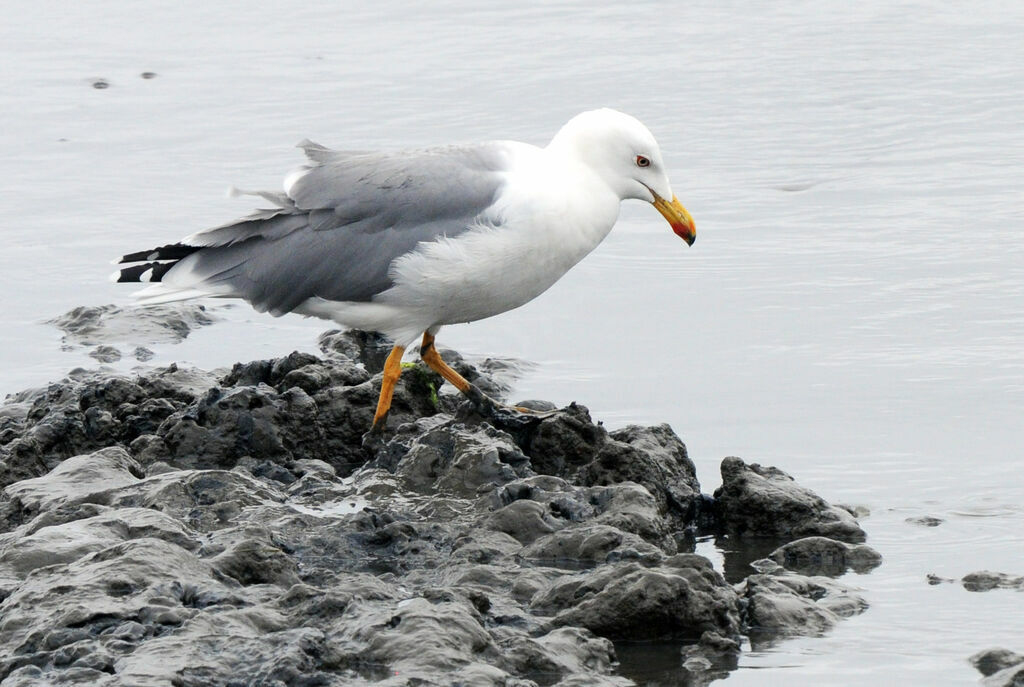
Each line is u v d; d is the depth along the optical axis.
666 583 10.75
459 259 13.92
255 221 14.43
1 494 13.38
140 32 31.17
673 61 28.09
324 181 14.37
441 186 14.08
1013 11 30.59
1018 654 10.27
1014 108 25.31
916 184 22.44
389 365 14.52
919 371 16.56
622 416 15.77
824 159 23.52
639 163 14.73
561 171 14.46
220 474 13.12
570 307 18.97
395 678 9.46
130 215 22.22
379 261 14.03
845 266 19.70
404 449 14.08
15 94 27.61
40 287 19.95
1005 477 14.02
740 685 10.11
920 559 12.31
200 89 27.73
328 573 11.27
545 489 12.87
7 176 23.81
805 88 26.53
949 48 28.38
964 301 18.45
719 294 19.11
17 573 11.10
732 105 25.86
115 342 18.31
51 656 9.71
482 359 17.31
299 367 15.48
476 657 9.87
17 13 32.41
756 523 13.18
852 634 10.86
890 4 31.30
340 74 28.19
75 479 13.09
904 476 14.11
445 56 28.91
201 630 9.88
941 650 10.57
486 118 25.48
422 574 11.69
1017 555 12.31
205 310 19.58
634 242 20.98
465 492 13.19
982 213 21.22
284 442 14.33
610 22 30.73
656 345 17.73
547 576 11.43
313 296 14.31
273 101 26.91
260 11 32.31
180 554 10.95
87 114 26.61
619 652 10.59
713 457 14.71
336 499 13.27
